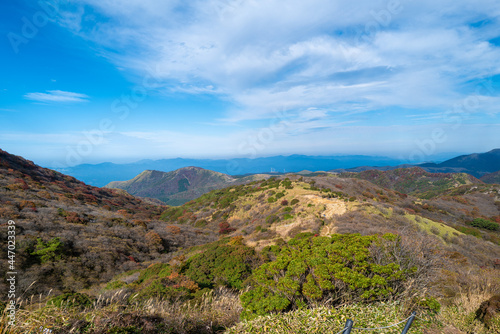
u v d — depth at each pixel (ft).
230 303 18.16
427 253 16.80
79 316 10.84
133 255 66.80
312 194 118.32
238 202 144.77
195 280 36.35
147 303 14.32
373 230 62.03
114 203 156.76
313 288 13.84
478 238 84.07
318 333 11.01
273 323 12.02
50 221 65.41
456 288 18.92
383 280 14.28
